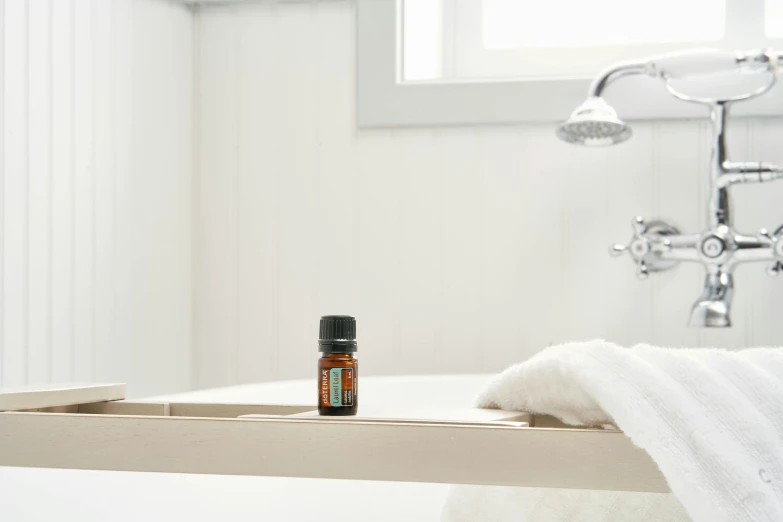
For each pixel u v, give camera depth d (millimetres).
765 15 1380
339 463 481
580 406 539
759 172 1128
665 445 447
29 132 1083
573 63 1431
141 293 1288
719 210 1154
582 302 1318
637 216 1309
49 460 514
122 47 1254
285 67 1396
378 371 1359
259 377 1390
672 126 1303
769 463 465
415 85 1338
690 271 1287
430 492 818
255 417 515
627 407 462
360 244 1370
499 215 1339
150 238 1311
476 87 1323
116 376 1233
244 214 1402
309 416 529
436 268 1351
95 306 1193
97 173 1201
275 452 488
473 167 1346
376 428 479
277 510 739
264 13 1401
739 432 469
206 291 1407
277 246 1392
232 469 492
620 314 1308
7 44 1048
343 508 771
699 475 441
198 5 1414
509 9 1466
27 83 1080
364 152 1372
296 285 1385
